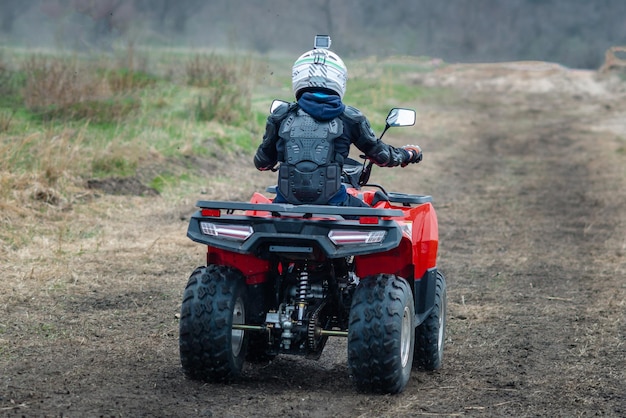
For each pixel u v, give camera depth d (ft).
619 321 58.39
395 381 40.11
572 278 72.49
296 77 42.50
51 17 168.14
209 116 134.72
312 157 40.75
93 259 69.87
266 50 225.97
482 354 50.67
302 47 232.73
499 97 254.06
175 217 88.33
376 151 42.11
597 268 76.23
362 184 45.98
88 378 42.68
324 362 48.91
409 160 45.37
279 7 233.55
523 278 72.38
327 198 40.81
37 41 163.32
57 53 142.20
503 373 46.65
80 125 113.80
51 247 71.72
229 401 39.78
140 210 89.20
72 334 50.98
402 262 42.39
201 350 40.81
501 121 212.64
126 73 145.28
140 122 120.57
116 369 44.50
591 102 256.52
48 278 63.10
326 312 43.68
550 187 124.47
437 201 111.45
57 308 56.44
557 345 52.60
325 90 41.96
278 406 39.34
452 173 135.74
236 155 122.01
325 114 41.16
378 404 40.09
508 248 84.99
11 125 105.50
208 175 108.99
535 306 62.95
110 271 66.85
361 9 239.09
